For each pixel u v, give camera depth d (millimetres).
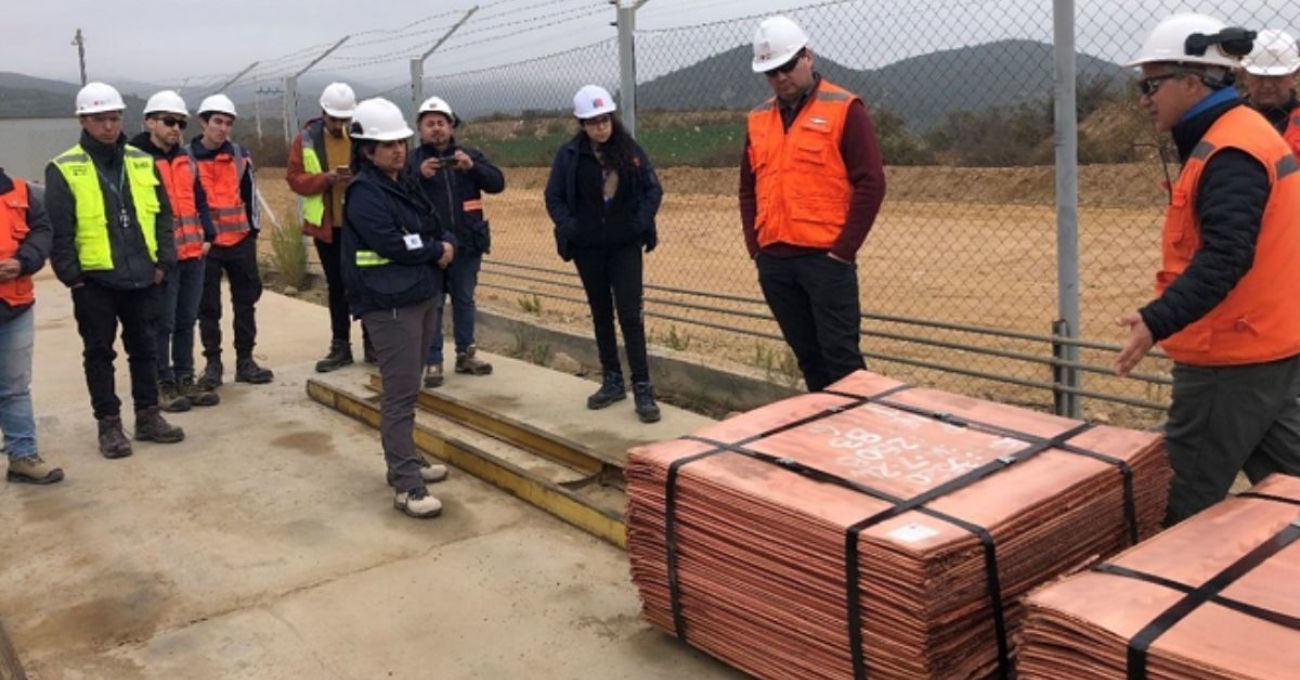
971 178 15141
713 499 3143
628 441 5613
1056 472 3051
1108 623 2229
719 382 6383
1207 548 2535
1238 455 3209
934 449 3285
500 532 4484
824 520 2812
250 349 7168
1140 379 4562
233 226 6895
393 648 3547
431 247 4543
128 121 17922
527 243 16484
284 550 4359
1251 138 2904
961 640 2707
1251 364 3084
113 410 5633
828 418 3646
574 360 7605
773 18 4430
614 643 3531
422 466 5066
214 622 3760
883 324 8891
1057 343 4801
